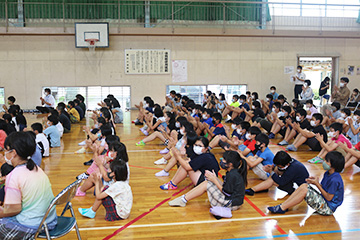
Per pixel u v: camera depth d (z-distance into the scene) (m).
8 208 2.22
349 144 5.64
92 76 13.34
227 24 13.74
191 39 13.71
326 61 15.02
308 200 3.56
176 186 4.52
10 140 2.24
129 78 13.53
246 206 3.91
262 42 14.11
